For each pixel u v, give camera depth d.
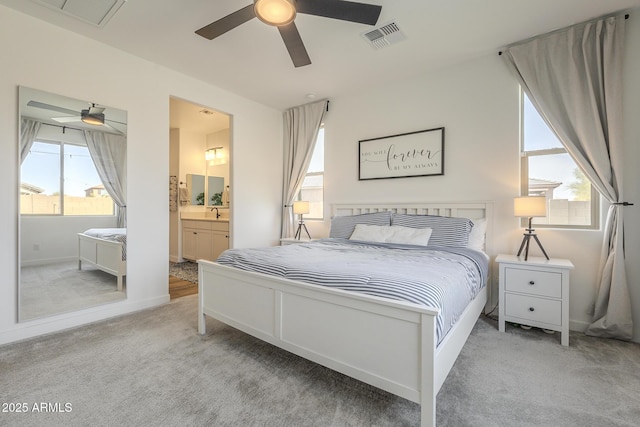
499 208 2.87
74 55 2.52
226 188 5.50
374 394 1.61
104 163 2.72
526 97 2.78
